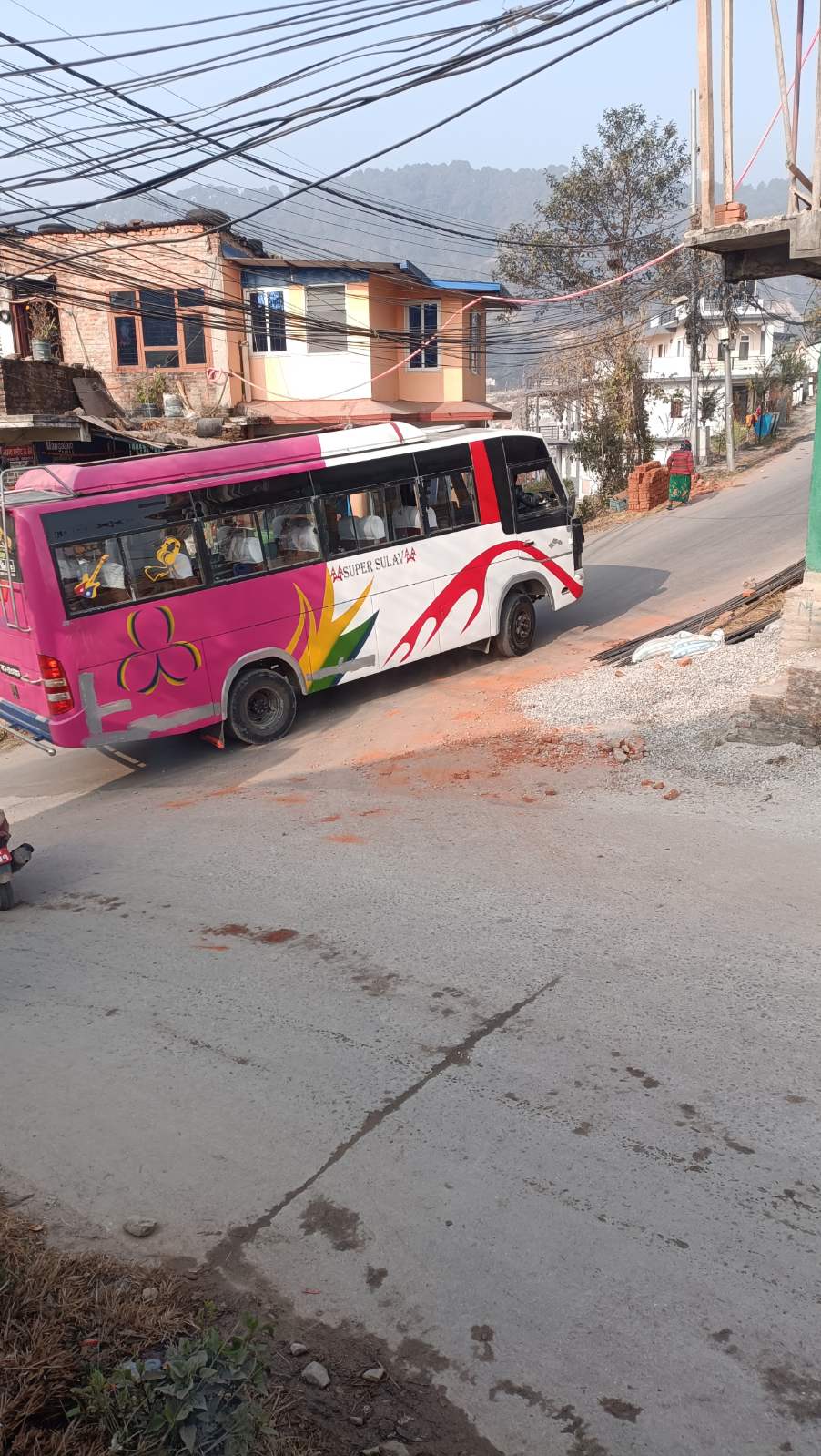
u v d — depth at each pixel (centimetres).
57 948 677
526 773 943
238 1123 454
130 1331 337
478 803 880
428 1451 296
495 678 1300
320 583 1184
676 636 1241
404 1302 349
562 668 1297
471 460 1302
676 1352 322
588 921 627
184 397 2383
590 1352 324
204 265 2355
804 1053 471
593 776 909
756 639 1164
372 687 1346
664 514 2475
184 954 642
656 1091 451
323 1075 484
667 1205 383
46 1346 325
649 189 3219
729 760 879
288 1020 541
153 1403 287
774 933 588
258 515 1138
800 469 2958
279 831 875
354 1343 335
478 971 577
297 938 648
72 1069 512
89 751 1296
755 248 823
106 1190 415
